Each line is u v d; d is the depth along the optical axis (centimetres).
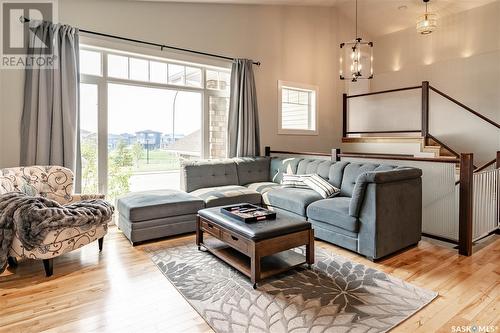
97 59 406
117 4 406
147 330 188
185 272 267
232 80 499
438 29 629
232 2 495
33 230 246
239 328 189
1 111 345
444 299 222
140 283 248
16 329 189
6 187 284
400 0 584
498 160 375
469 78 580
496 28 558
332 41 633
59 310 210
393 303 216
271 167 504
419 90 640
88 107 402
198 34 473
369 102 711
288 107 590
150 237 339
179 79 474
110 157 423
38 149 346
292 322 194
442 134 613
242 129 502
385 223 293
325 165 417
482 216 342
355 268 274
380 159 385
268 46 548
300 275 260
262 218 270
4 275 262
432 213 346
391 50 705
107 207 304
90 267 278
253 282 238
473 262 288
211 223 289
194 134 495
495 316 201
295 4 573
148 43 430
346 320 196
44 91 347
